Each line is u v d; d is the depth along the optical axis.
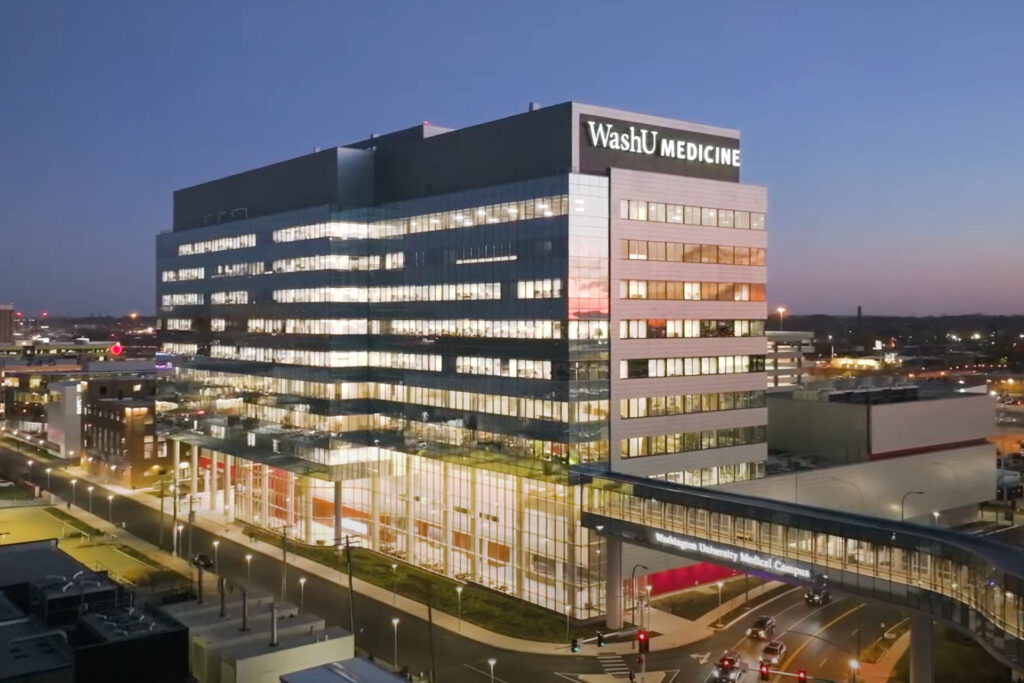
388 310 120.56
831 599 97.88
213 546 122.44
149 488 164.88
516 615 93.25
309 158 128.38
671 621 91.12
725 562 76.06
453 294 108.81
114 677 54.91
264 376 135.75
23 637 56.81
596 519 88.31
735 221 106.31
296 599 98.00
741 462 106.00
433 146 114.38
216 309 150.25
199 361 154.75
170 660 56.72
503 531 101.38
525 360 98.00
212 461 148.50
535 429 96.75
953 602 59.84
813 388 147.38
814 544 69.38
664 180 99.81
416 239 115.06
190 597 87.12
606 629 88.69
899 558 63.75
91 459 180.75
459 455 107.75
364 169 125.00
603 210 95.00
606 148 97.62
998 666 77.31
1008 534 127.44
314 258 123.94
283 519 131.00
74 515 141.00
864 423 121.75
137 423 166.12
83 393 190.12
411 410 115.81
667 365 99.62
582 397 93.38
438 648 83.31
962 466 131.00
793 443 131.12
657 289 99.00
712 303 103.81
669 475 99.56
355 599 98.81
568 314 92.69
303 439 125.62
